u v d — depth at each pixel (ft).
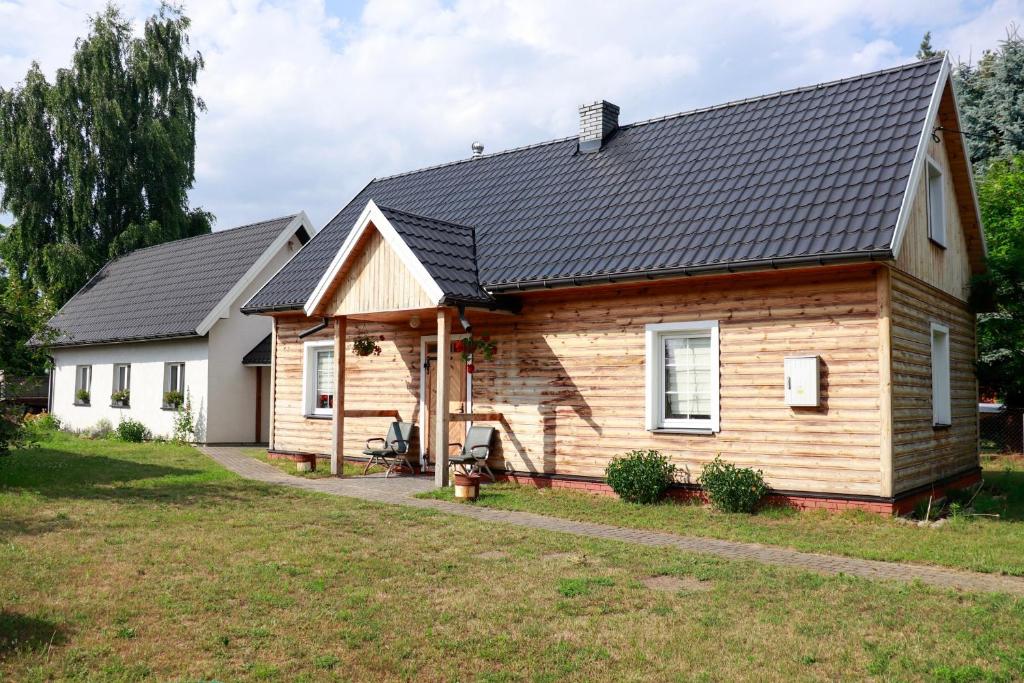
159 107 127.24
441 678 18.70
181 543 30.81
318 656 19.76
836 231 36.78
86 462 56.70
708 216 42.68
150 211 126.11
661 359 42.96
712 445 40.57
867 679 18.61
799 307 38.32
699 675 18.79
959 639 20.84
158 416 82.69
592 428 44.60
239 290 79.20
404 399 54.44
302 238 85.71
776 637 21.09
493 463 48.37
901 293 39.29
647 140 55.01
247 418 79.82
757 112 51.03
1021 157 82.17
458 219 56.13
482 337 49.24
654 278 40.32
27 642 20.11
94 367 92.94
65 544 30.22
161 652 19.83
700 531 34.30
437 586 25.57
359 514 37.29
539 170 58.75
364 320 53.88
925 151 41.24
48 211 121.29
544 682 18.45
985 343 60.18
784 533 33.60
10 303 48.62
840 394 37.09
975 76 115.85
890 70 47.26
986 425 72.74
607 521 36.58
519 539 32.22
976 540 32.22
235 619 22.17
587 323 45.06
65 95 117.70
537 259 46.16
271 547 30.35
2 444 47.37
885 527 34.35
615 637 21.12
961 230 52.80
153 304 87.61
